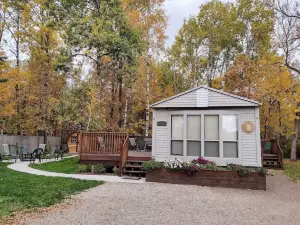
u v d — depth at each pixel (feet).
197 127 32.91
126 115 62.95
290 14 55.31
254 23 79.92
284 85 55.52
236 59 69.36
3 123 65.26
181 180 29.86
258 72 60.54
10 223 15.33
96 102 53.52
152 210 18.81
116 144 35.42
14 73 58.03
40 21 67.87
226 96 31.89
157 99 73.87
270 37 72.59
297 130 64.64
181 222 16.25
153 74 71.31
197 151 32.53
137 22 57.72
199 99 32.78
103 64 54.90
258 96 59.77
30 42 69.56
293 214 18.76
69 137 88.43
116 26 54.54
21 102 69.05
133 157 35.40
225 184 28.73
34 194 22.53
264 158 48.70
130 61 55.11
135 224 15.57
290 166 51.11
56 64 54.03
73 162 46.93
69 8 54.29
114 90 64.95
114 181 29.73
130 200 21.57
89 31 52.60
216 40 83.56
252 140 30.78
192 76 89.86
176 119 33.94
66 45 54.08
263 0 59.11
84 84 54.65
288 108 56.54
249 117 31.24
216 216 17.78
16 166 42.57
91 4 56.03
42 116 67.87
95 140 35.83
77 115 54.13
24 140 66.08
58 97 72.02
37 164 45.52
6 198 20.84
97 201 20.93
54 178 30.63
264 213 18.85
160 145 34.12
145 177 32.94
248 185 28.27
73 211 18.08
